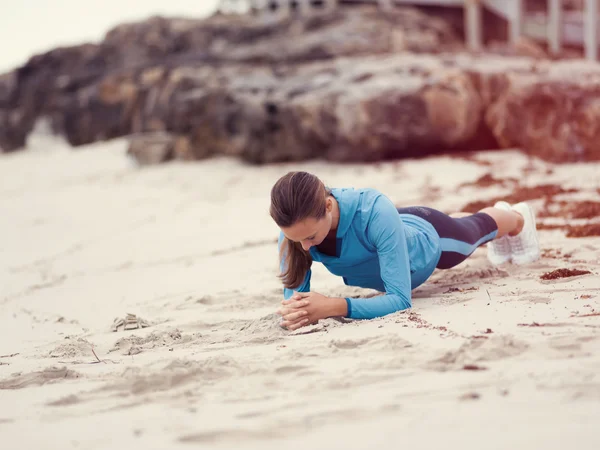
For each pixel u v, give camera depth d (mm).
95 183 14000
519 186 8320
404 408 2014
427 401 2057
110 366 2992
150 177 13891
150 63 19719
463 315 3146
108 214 10383
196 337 3453
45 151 20531
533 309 3139
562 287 3605
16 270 7035
